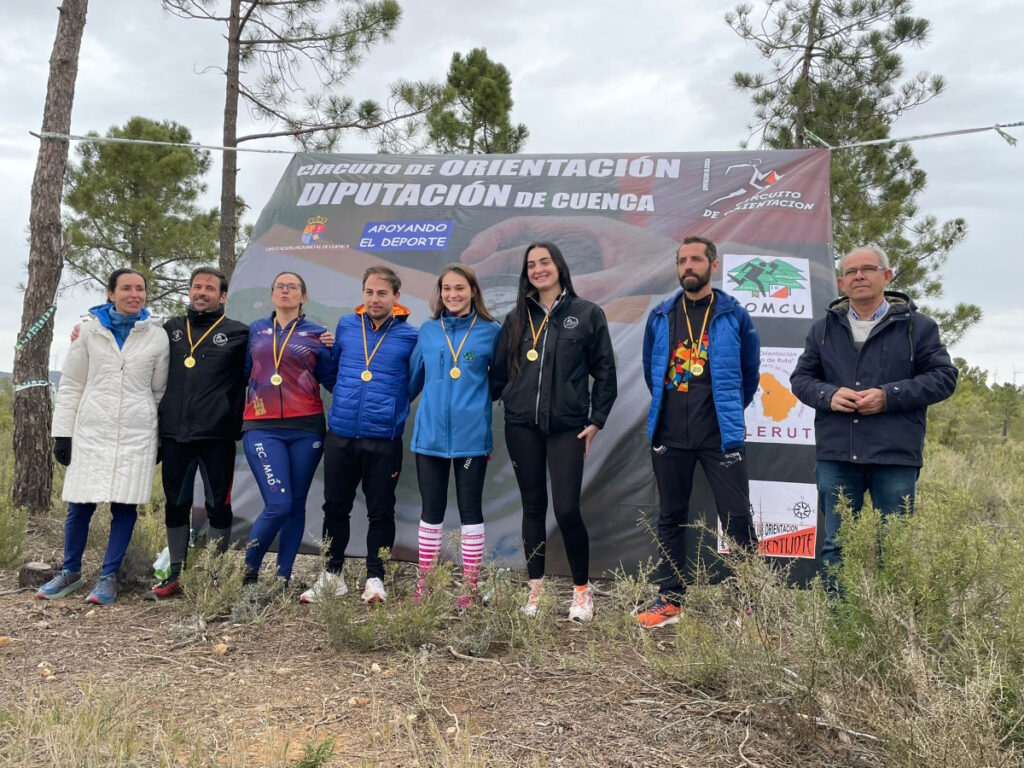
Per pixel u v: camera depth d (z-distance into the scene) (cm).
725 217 591
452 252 613
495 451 576
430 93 1271
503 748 300
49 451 727
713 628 383
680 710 331
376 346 485
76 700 339
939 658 313
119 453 486
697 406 452
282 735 310
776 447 542
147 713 328
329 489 483
